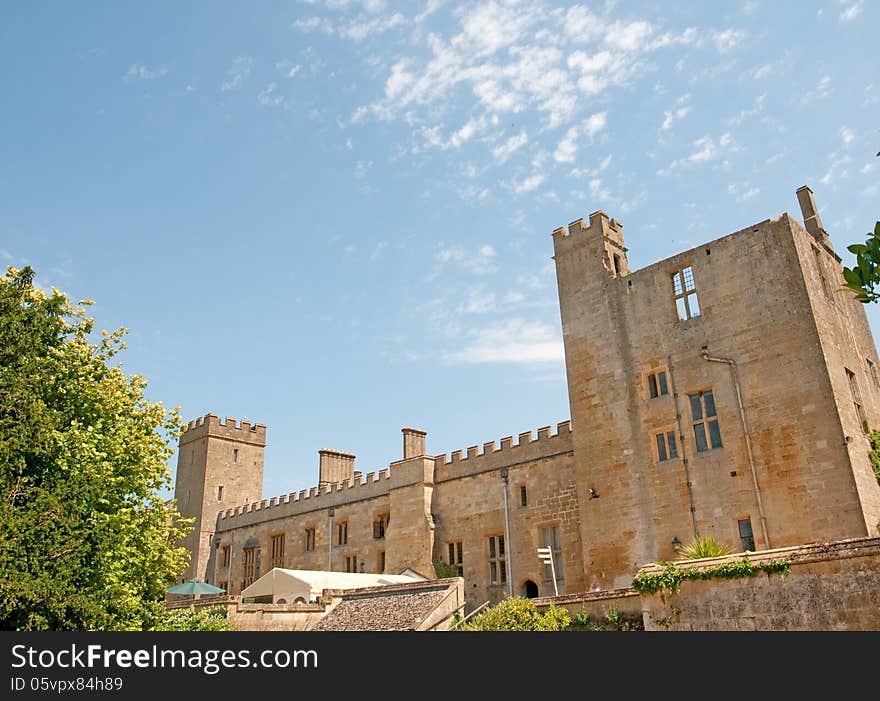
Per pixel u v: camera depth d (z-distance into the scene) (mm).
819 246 28297
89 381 22938
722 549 22094
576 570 32469
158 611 23734
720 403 26844
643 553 27547
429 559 37875
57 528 17625
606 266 31969
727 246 28125
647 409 28906
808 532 23641
